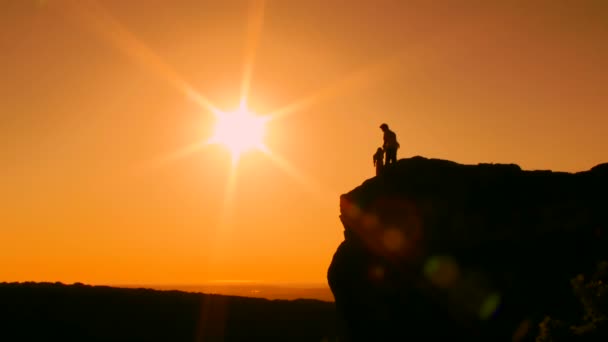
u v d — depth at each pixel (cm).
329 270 3116
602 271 1928
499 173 2942
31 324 5653
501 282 2506
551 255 2547
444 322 2561
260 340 5684
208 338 5725
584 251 2538
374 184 3133
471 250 2647
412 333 2598
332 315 7000
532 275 2492
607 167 2938
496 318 2436
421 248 2750
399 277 2770
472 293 2538
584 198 2756
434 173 3005
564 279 2438
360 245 3025
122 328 5834
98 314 6128
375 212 3006
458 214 2777
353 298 2900
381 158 3288
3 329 5488
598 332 1730
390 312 2717
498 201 2795
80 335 5472
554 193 2803
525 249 2586
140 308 6631
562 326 1814
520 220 2698
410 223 2850
